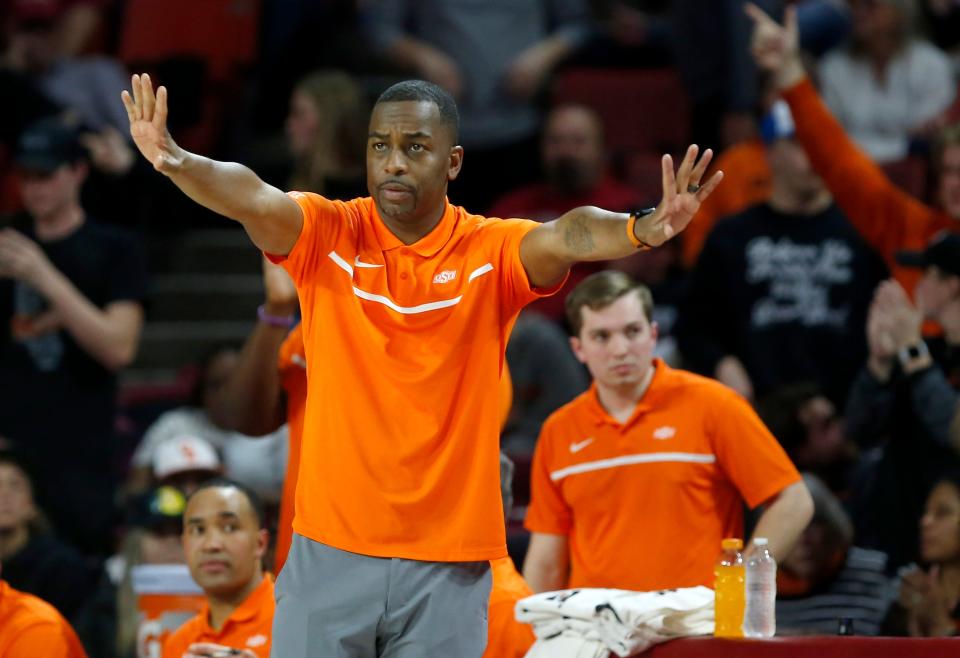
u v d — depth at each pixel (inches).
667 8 1589.6
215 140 1392.7
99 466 977.5
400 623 499.5
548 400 1021.2
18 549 909.8
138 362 1309.1
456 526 500.7
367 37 1413.6
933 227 908.6
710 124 1314.0
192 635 715.4
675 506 674.8
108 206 1210.0
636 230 471.2
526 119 1378.0
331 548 503.2
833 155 919.7
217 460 975.6
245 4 1417.3
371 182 503.2
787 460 675.4
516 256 505.4
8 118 1273.4
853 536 797.2
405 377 499.8
